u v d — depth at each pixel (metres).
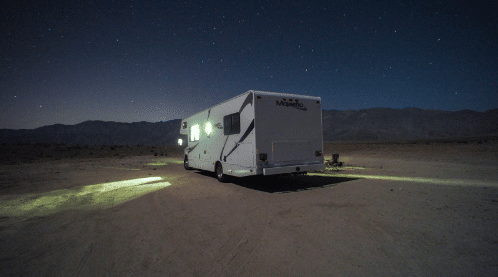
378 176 10.91
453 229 4.40
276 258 3.61
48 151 34.16
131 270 3.39
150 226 5.23
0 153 29.72
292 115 8.70
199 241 4.34
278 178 11.30
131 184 10.87
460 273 3.03
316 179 10.65
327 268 3.26
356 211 5.68
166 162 23.98
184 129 15.57
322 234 4.42
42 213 6.52
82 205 7.29
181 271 3.32
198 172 15.04
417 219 4.98
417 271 3.10
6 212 6.69
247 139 8.37
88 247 4.24
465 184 8.43
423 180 9.47
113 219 5.82
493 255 3.44
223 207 6.57
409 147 29.80
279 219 5.38
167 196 8.18
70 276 3.31
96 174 14.88
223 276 3.16
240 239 4.38
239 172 8.86
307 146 8.93
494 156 18.05
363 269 3.19
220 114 10.34
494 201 6.13
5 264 3.70
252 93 8.10
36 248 4.27
